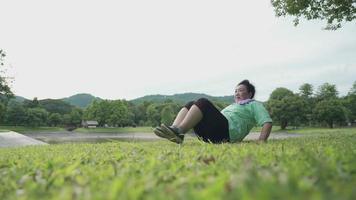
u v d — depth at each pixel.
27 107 133.25
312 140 6.44
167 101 161.62
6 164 3.79
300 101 98.81
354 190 1.46
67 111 154.38
